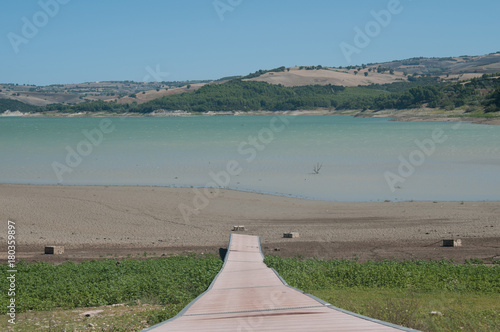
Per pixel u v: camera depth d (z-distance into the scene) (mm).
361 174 52844
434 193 42344
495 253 24672
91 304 16859
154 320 13352
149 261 23312
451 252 25156
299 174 53250
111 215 35594
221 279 17719
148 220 34375
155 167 59375
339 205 38406
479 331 11773
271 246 27562
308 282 18828
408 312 12898
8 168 59594
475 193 41844
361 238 28828
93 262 23719
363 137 98500
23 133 124312
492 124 132875
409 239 28250
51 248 26672
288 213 36156
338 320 10398
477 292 17172
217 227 32531
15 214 35469
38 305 16438
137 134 117375
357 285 18875
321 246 27297
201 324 10508
